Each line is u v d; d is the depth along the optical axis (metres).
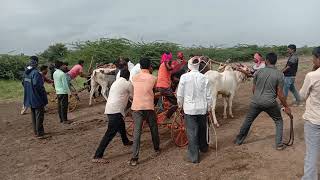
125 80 7.84
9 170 7.74
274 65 7.60
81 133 10.25
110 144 9.00
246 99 13.60
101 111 13.00
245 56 34.59
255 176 6.71
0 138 10.11
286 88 11.15
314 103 5.79
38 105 9.62
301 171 6.78
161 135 9.45
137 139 7.57
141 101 7.66
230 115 10.69
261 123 9.77
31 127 11.21
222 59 32.56
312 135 5.82
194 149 7.48
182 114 8.53
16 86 20.02
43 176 7.35
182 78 7.46
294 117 10.17
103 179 7.04
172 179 6.84
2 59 22.97
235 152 7.81
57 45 29.97
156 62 25.88
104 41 26.41
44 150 8.91
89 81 14.66
